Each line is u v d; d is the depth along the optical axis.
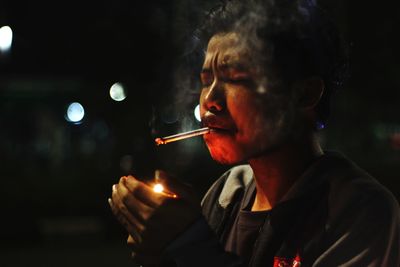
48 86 19.91
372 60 16.23
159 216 1.23
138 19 13.04
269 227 1.31
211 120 1.30
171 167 13.37
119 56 13.55
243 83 1.27
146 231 1.23
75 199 12.27
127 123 13.94
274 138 1.28
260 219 1.37
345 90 17.03
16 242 11.57
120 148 14.19
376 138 19.59
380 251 1.19
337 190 1.28
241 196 1.53
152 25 12.72
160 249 1.23
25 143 25.38
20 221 11.80
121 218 1.29
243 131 1.28
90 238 11.64
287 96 1.28
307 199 1.30
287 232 1.29
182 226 1.23
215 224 1.53
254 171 1.39
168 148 13.58
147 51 12.88
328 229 1.25
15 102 20.72
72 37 14.54
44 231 11.55
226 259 1.23
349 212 1.24
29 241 11.62
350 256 1.20
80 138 26.30
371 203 1.23
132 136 13.90
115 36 13.51
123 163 14.03
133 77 13.54
